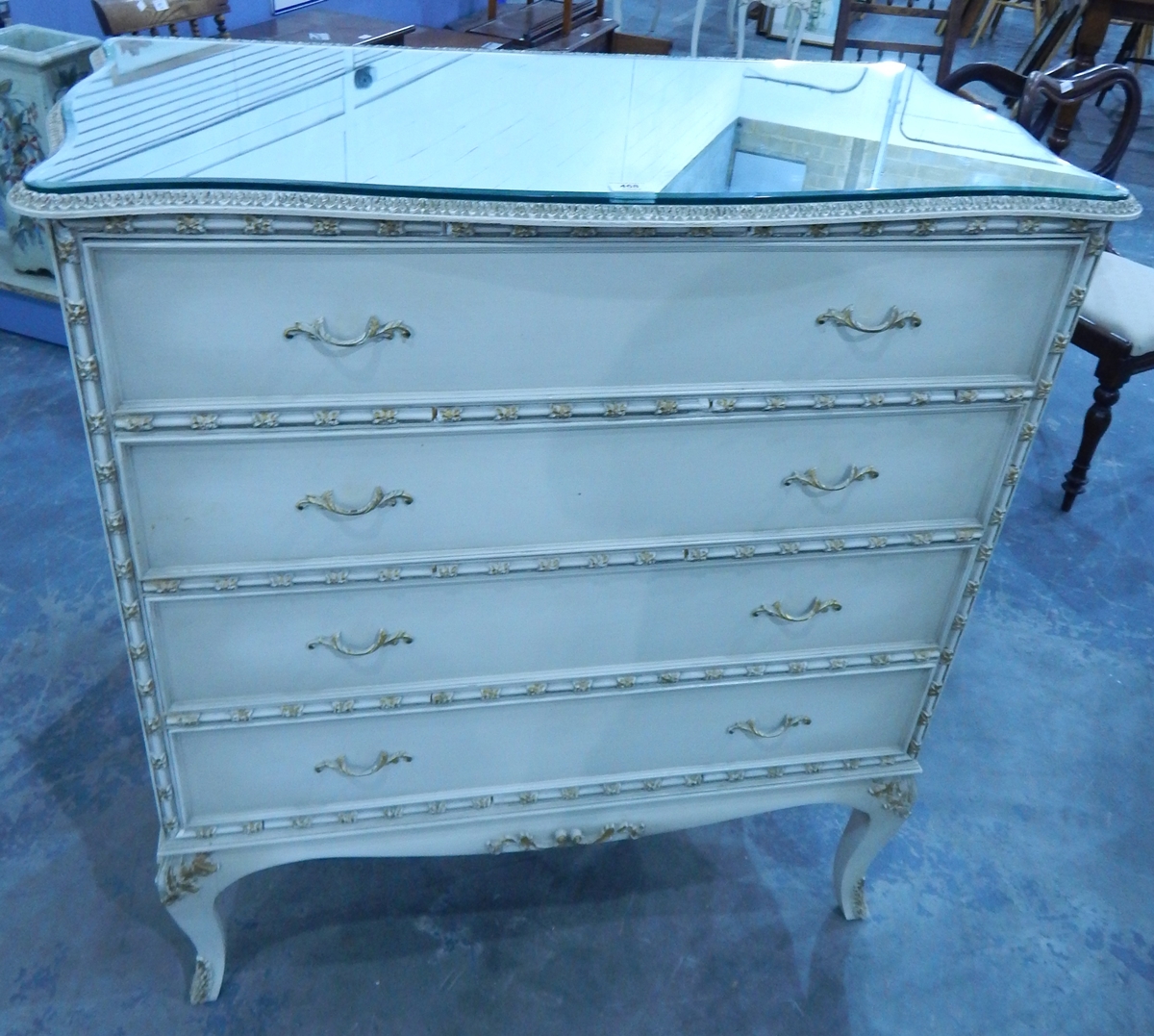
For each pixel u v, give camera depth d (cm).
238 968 157
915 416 120
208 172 98
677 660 135
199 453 106
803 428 119
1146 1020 160
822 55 619
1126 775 201
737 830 185
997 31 695
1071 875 181
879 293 111
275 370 103
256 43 147
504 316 104
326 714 127
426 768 137
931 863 182
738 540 125
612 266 103
